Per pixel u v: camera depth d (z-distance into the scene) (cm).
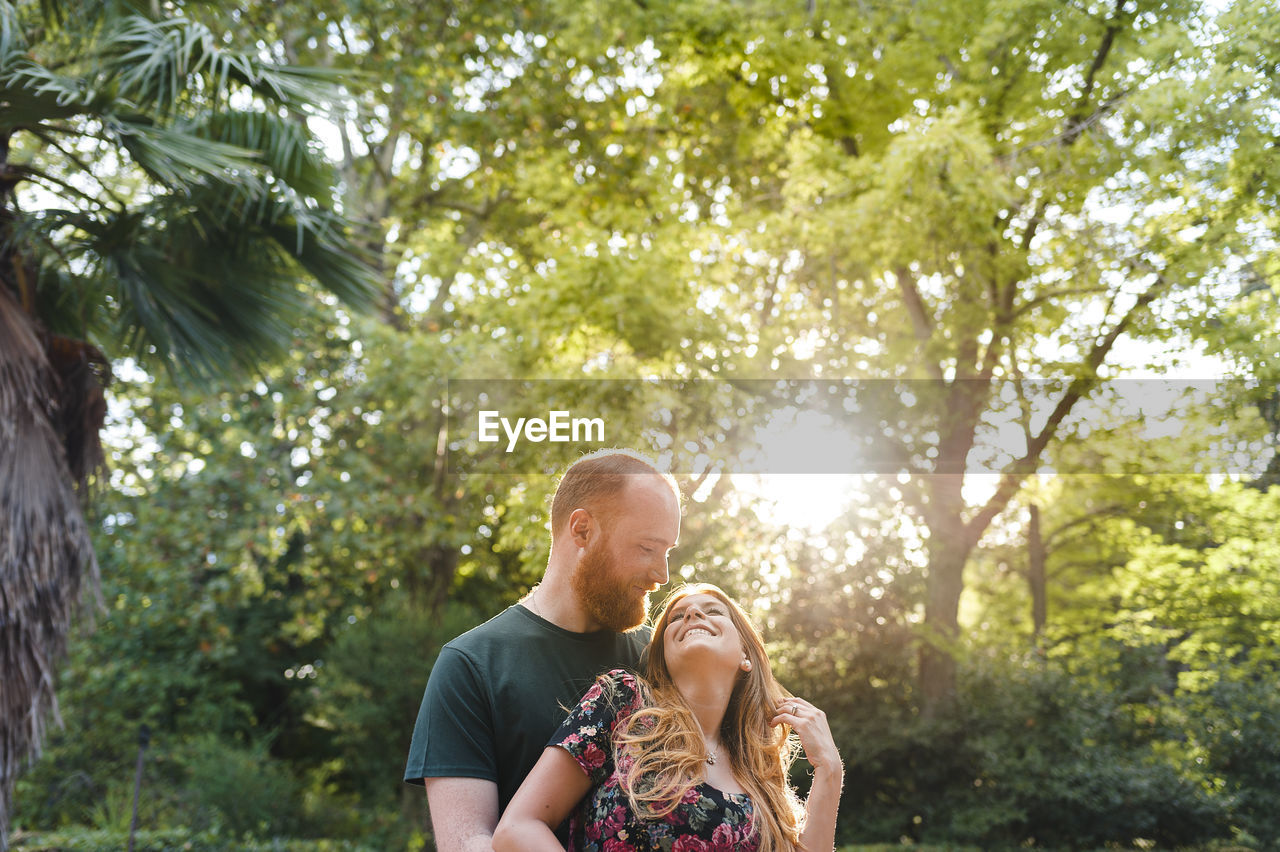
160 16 561
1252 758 1030
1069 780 1038
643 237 1117
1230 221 872
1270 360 851
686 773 153
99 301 620
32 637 487
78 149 648
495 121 1303
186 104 555
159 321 595
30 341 508
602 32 1190
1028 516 1602
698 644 164
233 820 1059
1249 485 1168
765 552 1133
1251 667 1117
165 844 939
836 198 1059
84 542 525
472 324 1285
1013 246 1006
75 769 1141
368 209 1343
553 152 1310
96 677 1150
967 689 1147
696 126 1308
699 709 164
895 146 903
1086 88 969
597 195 1309
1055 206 994
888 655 1173
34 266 553
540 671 176
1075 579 1719
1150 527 1329
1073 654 1177
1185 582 1181
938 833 1100
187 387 644
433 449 1254
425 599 1234
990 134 1013
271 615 1512
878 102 1081
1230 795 1006
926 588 1196
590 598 179
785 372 1085
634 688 163
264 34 1115
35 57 557
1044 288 1023
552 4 1221
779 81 1148
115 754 1191
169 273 583
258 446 1168
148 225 575
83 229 554
